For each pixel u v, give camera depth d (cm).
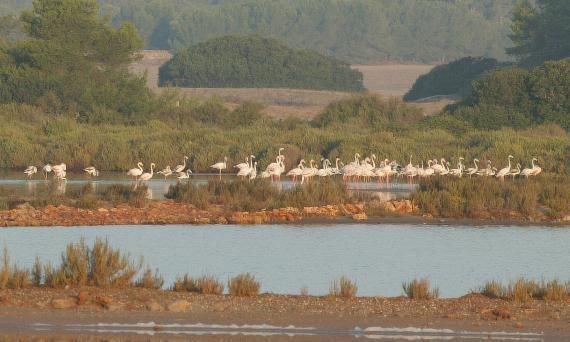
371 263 3659
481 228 4628
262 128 9619
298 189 5369
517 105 9825
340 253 3856
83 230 4344
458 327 2614
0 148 8381
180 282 3006
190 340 2453
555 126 9356
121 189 5778
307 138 8650
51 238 4081
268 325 2598
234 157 8144
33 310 2691
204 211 4956
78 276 2973
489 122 9544
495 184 5444
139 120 10119
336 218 4828
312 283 3241
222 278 3266
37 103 10450
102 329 2539
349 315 2711
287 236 4278
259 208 5053
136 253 3762
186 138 8856
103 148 8325
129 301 2794
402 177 7594
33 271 3062
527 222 4838
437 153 8100
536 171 6931
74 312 2681
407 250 3962
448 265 3650
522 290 2939
